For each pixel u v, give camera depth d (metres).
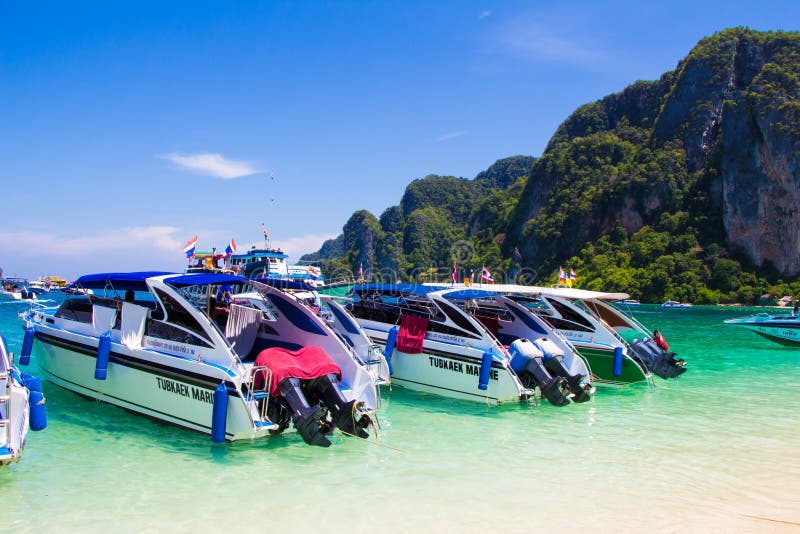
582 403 12.14
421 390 12.53
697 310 78.38
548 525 6.17
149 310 9.61
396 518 6.25
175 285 9.77
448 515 6.36
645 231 113.38
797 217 94.31
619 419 10.80
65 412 9.91
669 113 128.88
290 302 10.30
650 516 6.45
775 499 6.99
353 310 14.73
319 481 7.29
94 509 6.36
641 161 126.31
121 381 9.71
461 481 7.40
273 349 9.20
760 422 10.66
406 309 13.94
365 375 9.54
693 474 7.80
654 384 14.27
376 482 7.30
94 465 7.70
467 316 12.04
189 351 8.89
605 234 122.00
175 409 8.96
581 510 6.57
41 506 6.42
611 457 8.48
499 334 13.88
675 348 24.22
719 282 96.69
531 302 15.88
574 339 14.34
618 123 150.62
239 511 6.36
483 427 10.06
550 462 8.22
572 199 133.25
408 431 9.70
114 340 10.00
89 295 11.22
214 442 8.27
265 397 8.44
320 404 8.99
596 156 138.25
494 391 11.38
